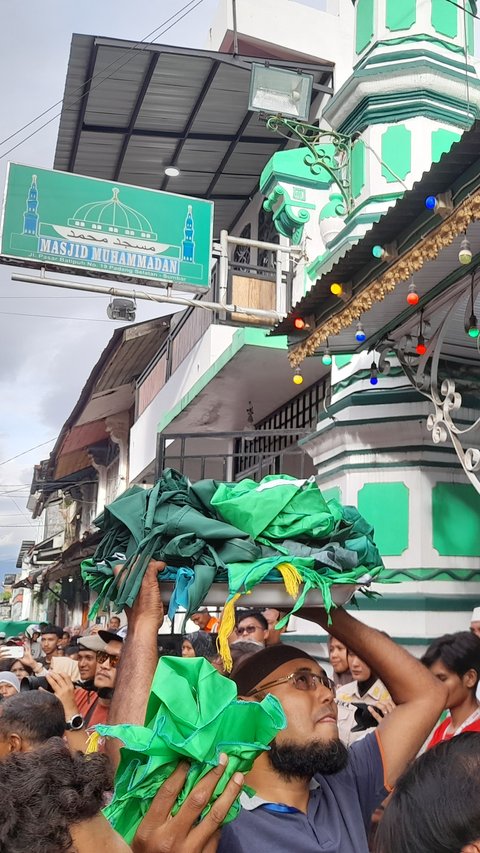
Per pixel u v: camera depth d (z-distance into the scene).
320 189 8.95
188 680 1.66
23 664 5.68
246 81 9.93
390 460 6.85
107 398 18.06
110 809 1.61
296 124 7.07
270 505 2.11
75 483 25.25
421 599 6.47
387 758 2.30
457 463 6.83
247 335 8.86
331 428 7.12
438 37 7.12
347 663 4.75
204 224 8.54
